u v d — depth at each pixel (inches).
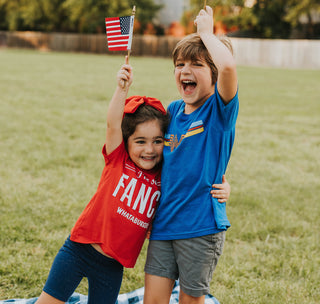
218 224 74.0
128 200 76.4
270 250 126.5
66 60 893.8
